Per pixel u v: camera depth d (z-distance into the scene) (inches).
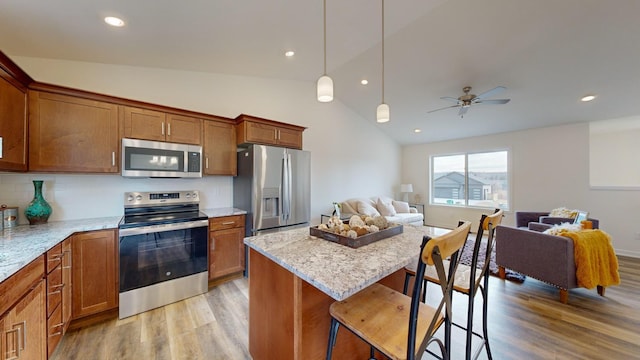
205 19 77.8
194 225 100.1
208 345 71.6
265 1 72.9
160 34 83.6
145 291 88.5
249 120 121.4
